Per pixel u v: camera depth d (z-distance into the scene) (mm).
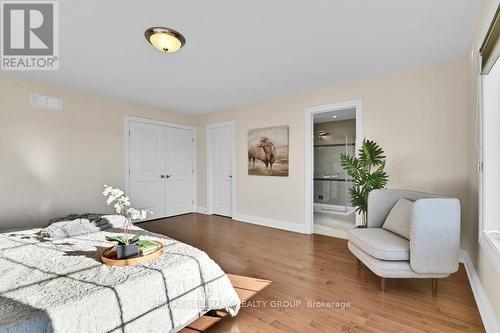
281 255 2836
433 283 1952
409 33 2119
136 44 2281
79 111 3656
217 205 5168
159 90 3650
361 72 3006
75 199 3611
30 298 1129
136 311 1254
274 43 2279
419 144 2842
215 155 5180
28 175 3195
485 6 1685
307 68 2865
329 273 2361
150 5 1727
